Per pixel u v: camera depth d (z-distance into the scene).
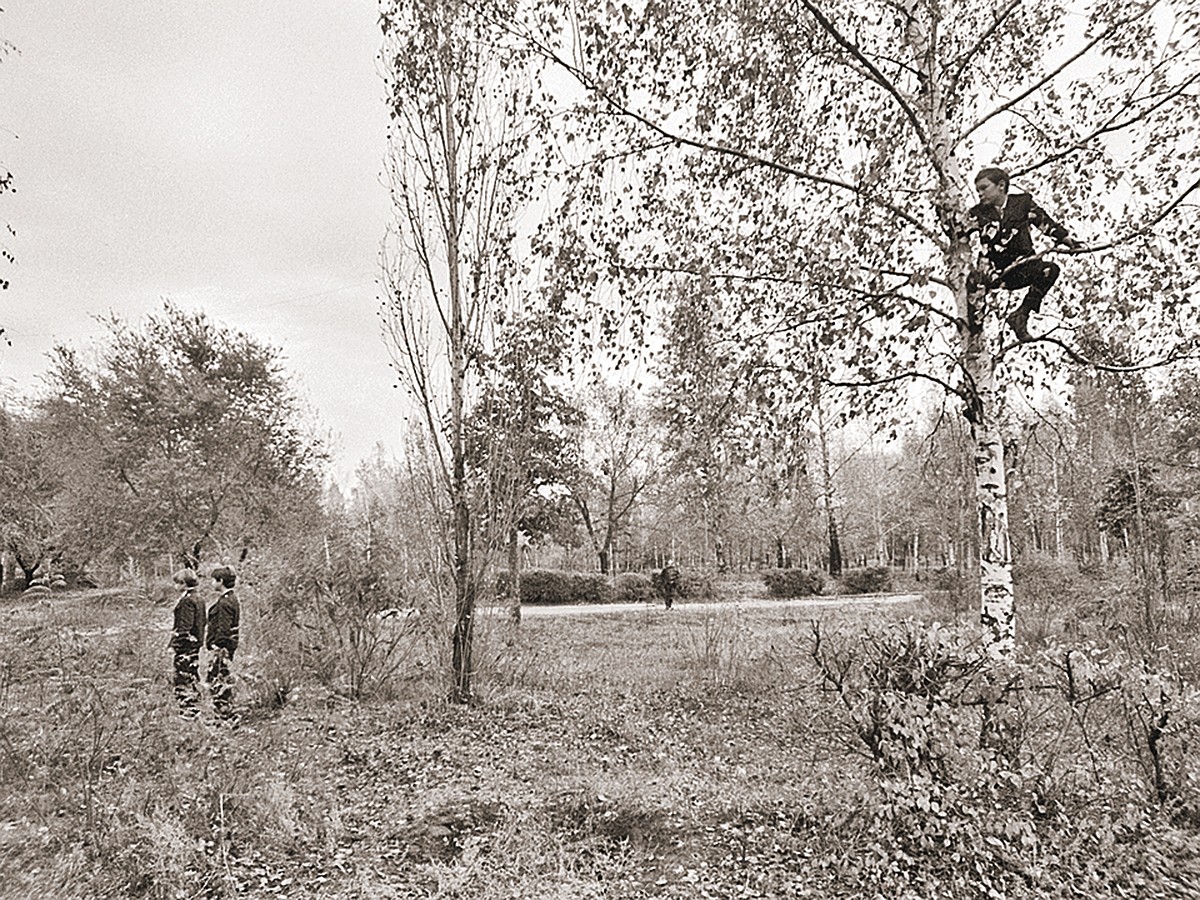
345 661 9.54
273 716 7.91
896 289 5.48
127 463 23.64
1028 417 6.68
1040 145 6.54
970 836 3.99
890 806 4.18
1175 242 5.39
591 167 6.46
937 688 4.39
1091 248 5.12
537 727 8.23
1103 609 11.02
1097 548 21.08
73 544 23.33
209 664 7.86
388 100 9.99
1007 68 6.71
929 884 3.96
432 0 8.88
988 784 4.11
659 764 6.74
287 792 5.54
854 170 5.61
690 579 28.36
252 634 9.24
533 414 10.43
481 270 9.93
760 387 5.83
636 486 32.34
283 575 9.42
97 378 24.44
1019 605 12.79
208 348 26.06
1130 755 4.82
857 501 41.56
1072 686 4.69
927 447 8.18
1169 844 4.22
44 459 26.77
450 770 6.66
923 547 39.94
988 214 5.23
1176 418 11.43
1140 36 5.43
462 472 9.94
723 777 6.20
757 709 8.71
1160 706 4.61
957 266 5.38
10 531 26.08
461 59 9.71
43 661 6.97
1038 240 5.61
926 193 5.61
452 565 9.73
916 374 5.74
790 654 11.57
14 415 27.86
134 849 4.57
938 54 5.91
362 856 4.89
